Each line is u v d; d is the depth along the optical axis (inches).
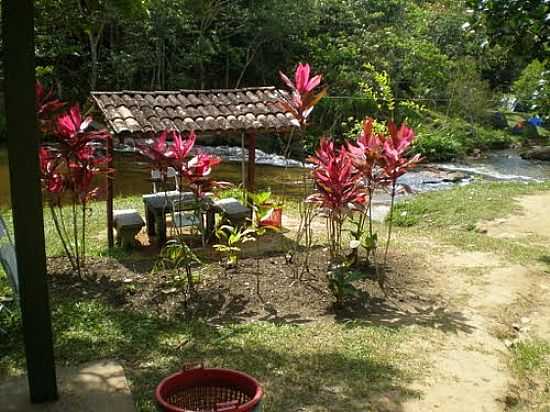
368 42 808.3
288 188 526.0
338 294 194.1
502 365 165.6
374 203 464.1
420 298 209.0
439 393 146.9
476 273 234.2
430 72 817.5
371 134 220.5
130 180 537.6
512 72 991.0
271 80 857.5
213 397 108.7
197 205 220.8
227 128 265.1
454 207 371.6
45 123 215.8
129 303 196.7
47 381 125.4
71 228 298.7
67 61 757.3
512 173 653.9
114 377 139.0
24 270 118.1
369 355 164.7
